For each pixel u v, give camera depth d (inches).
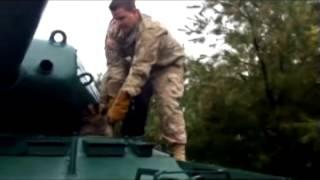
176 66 155.1
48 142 120.7
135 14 147.9
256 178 113.4
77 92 141.7
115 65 159.2
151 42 145.0
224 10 434.3
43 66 136.6
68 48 145.3
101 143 121.0
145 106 157.4
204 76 442.9
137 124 158.1
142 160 123.9
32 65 136.9
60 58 141.5
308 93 433.7
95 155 120.0
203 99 443.8
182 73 156.7
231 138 448.5
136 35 148.7
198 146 454.6
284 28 426.0
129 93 142.6
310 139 398.6
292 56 431.2
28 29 112.7
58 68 139.1
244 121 440.8
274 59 433.4
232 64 441.4
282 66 434.3
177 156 152.6
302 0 430.0
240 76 441.4
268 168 438.3
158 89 154.6
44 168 115.8
